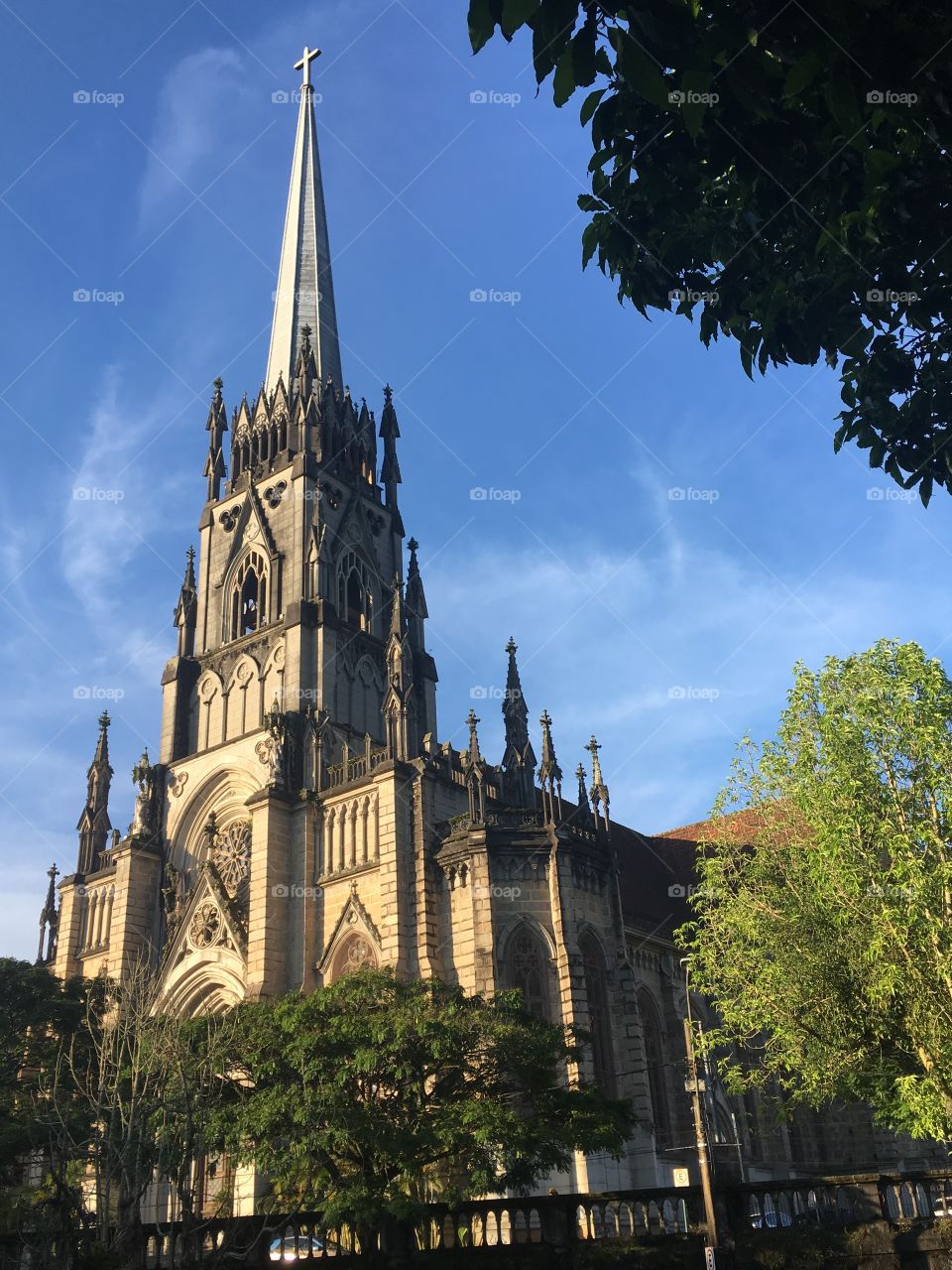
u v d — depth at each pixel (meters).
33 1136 44.09
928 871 36.62
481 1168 36.28
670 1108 61.91
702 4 12.05
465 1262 32.44
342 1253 36.62
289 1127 37.50
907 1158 69.56
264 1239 32.78
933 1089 35.16
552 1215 33.12
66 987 60.06
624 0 11.72
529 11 11.16
